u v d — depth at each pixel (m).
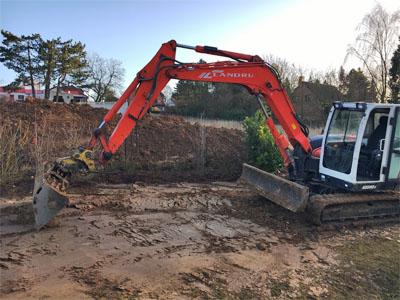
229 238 4.77
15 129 8.93
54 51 31.89
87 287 3.29
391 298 3.42
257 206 6.30
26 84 32.56
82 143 9.10
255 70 5.55
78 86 35.31
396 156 5.38
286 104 5.86
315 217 5.25
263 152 9.02
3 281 3.33
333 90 20.52
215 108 30.00
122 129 4.93
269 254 4.32
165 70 5.02
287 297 3.35
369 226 5.57
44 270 3.59
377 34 16.53
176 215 5.61
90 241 4.39
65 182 4.99
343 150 5.51
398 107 5.20
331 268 4.01
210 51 5.30
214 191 7.18
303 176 6.16
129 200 6.22
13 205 5.71
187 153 9.63
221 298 3.25
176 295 3.24
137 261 3.90
